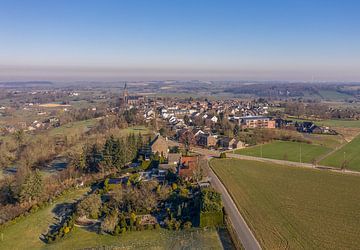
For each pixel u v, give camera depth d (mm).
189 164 106438
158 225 72438
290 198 87562
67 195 94500
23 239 69562
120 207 81125
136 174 106625
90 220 77188
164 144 135750
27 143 152750
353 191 93500
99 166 113812
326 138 179125
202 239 66750
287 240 64625
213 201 75188
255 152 147125
